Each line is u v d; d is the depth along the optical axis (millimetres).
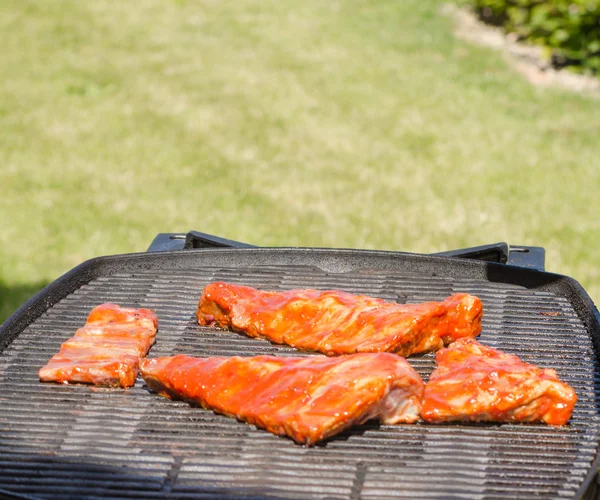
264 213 2510
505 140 3027
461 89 3588
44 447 1270
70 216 2510
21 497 1197
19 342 1413
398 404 1280
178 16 5070
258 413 1267
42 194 2662
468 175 2746
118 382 1339
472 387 1286
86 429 1290
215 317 1435
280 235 2361
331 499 1212
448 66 3906
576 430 1282
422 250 2254
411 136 3102
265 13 5059
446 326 1386
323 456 1253
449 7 4980
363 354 1300
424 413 1281
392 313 1379
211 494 1218
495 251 1559
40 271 2203
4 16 5078
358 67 3938
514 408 1273
